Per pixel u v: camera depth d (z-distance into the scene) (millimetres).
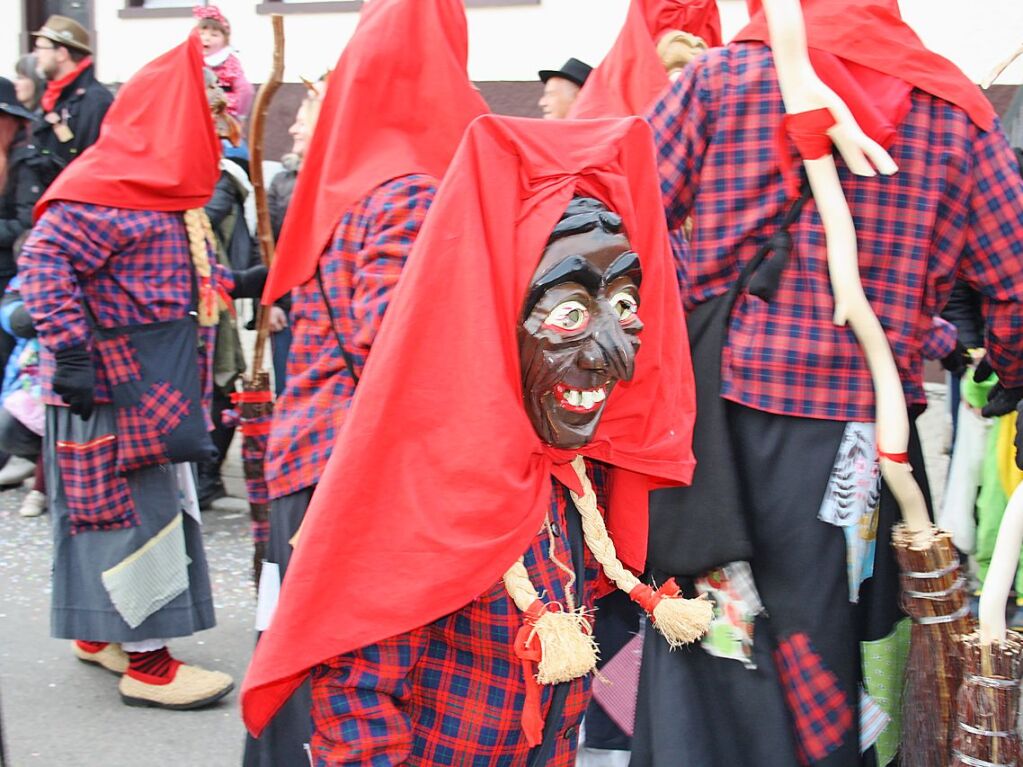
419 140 2387
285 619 1689
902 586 2381
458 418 1713
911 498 2314
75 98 5500
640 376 2041
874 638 2475
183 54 3537
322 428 2328
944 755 2328
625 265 1803
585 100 3678
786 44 2221
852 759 2359
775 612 2361
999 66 3031
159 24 8414
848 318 2271
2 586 4914
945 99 2328
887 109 2295
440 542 1691
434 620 1731
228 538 5562
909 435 2512
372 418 1709
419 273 1728
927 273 2391
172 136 3510
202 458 3604
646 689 2512
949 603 2330
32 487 6395
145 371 3516
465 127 2402
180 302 3578
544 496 1831
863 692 2486
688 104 2436
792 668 2354
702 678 2428
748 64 2377
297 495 2371
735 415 2391
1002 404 2836
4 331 5484
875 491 2381
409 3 2363
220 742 3605
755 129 2361
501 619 1835
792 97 2234
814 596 2342
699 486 2350
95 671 4102
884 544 2455
